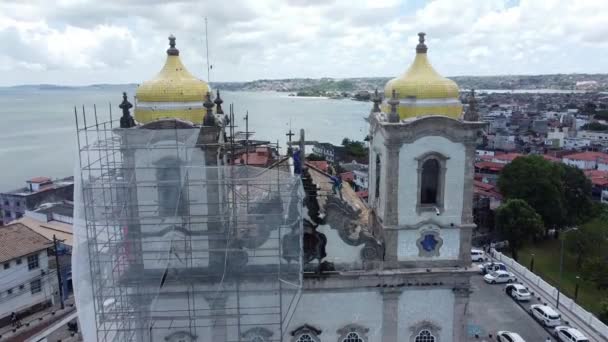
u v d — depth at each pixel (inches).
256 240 1310.3
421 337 1427.2
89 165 1240.8
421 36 1402.6
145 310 1266.0
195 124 1325.0
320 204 1450.5
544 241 3656.5
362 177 4616.1
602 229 2918.3
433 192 1390.3
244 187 1510.8
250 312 1348.4
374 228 1499.8
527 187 3676.2
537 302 2596.0
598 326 2225.6
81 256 1295.5
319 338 1393.9
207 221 1310.3
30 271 2443.4
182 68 1405.0
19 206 4210.1
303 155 1327.5
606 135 7436.0
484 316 2440.9
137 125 1327.5
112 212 1249.4
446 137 1332.4
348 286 1370.6
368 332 1403.8
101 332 1315.2
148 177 1310.3
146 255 1323.8
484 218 3969.0
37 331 2262.6
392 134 1311.5
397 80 1400.1
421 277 1375.5
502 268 2989.7
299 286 1286.9
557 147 6983.3
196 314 1338.6
